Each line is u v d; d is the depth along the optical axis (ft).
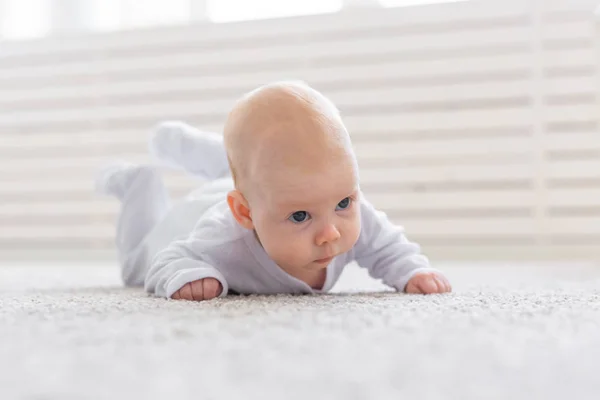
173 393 1.47
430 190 8.78
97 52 10.07
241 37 9.57
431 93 8.81
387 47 8.99
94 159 10.01
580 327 2.22
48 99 10.21
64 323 2.36
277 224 3.03
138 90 9.89
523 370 1.66
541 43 8.48
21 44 10.35
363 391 1.47
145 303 3.00
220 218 3.59
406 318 2.40
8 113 10.34
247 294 3.67
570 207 8.35
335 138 2.98
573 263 7.50
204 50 9.71
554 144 8.41
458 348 1.91
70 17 10.62
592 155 8.31
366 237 3.75
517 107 8.54
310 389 1.49
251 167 3.02
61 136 10.14
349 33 9.16
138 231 4.63
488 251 8.54
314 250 3.04
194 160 4.79
